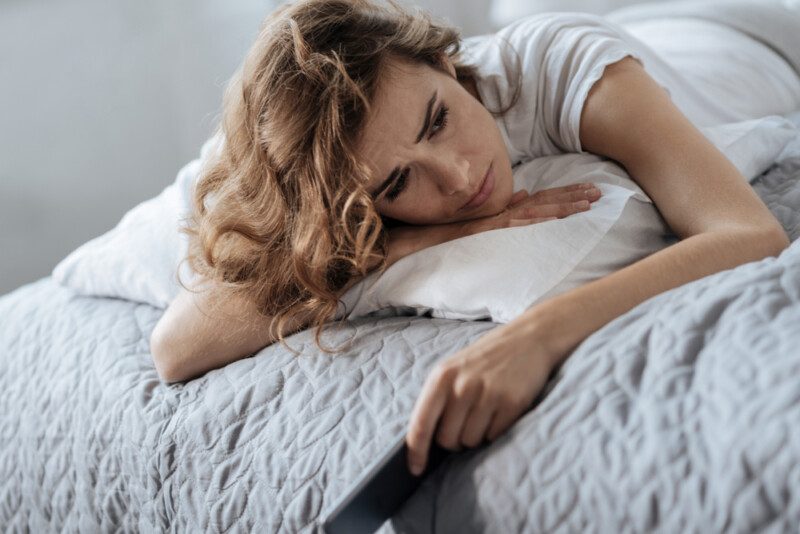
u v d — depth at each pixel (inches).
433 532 25.5
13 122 72.2
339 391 30.8
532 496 23.2
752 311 23.2
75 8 73.0
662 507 21.0
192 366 36.8
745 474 19.8
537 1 86.3
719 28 57.7
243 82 35.6
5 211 73.2
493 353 25.3
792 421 19.6
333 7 35.6
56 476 39.9
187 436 33.7
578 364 25.1
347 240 34.8
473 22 102.5
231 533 31.2
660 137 34.9
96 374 40.3
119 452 36.7
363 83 32.7
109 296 46.6
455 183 33.2
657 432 21.9
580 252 31.8
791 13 59.9
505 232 32.9
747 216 31.1
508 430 25.0
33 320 47.5
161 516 34.4
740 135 40.0
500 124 40.9
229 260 36.2
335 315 36.2
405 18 36.8
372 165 33.0
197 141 80.0
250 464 31.1
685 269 28.8
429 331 32.3
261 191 35.3
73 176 75.5
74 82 74.1
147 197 79.2
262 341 36.5
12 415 43.1
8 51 71.1
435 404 24.5
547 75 39.8
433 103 33.5
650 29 60.7
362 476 24.3
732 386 21.4
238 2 79.7
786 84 56.2
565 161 38.7
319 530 28.3
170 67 77.7
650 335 24.8
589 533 22.0
